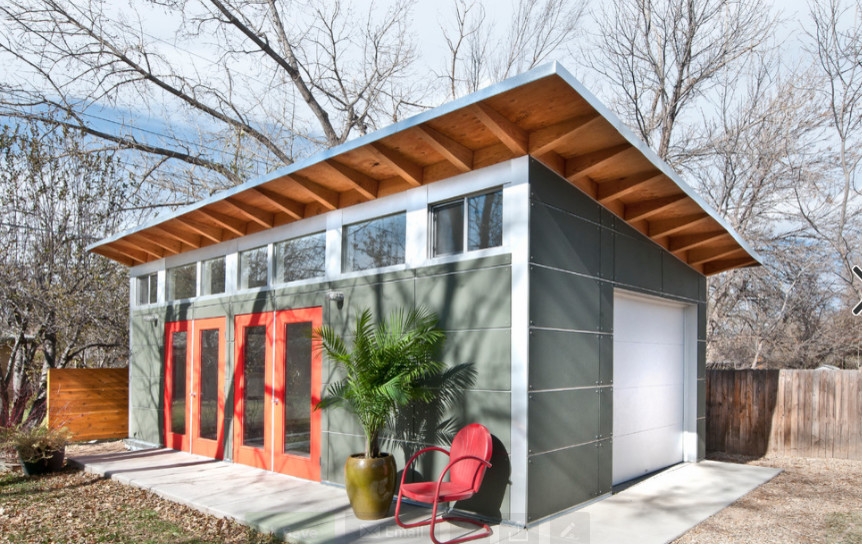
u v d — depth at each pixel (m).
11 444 7.70
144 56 14.33
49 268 11.28
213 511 5.60
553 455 5.16
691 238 7.36
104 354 14.07
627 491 6.22
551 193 5.38
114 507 5.99
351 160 5.76
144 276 10.66
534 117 4.79
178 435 9.12
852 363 15.27
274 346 7.46
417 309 5.83
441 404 5.53
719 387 9.79
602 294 6.06
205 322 8.73
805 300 14.99
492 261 5.24
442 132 5.11
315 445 6.77
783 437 9.24
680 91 14.59
